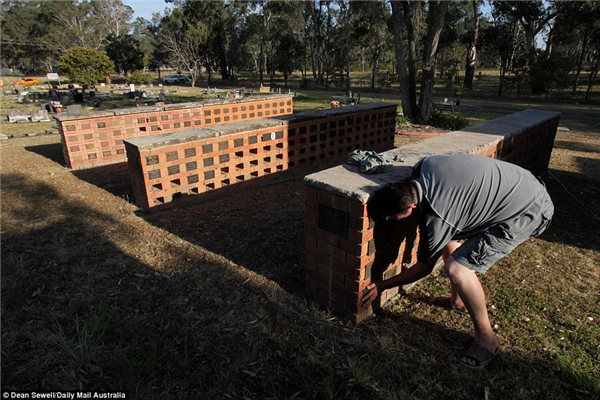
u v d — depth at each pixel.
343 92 33.44
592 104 23.05
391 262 3.31
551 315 3.21
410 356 2.78
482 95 28.86
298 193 6.43
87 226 5.09
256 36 42.84
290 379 2.58
